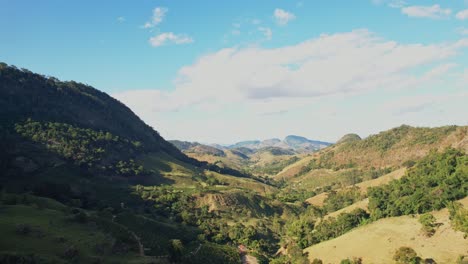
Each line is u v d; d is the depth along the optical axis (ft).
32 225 263.90
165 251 327.06
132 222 400.47
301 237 464.24
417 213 396.78
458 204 357.61
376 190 499.92
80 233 276.62
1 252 199.62
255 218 630.33
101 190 557.74
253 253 435.53
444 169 435.12
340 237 412.77
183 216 524.11
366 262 329.93
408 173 525.34
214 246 403.54
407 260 297.53
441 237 326.65
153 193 611.47
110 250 263.90
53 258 213.05
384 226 391.65
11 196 336.08
